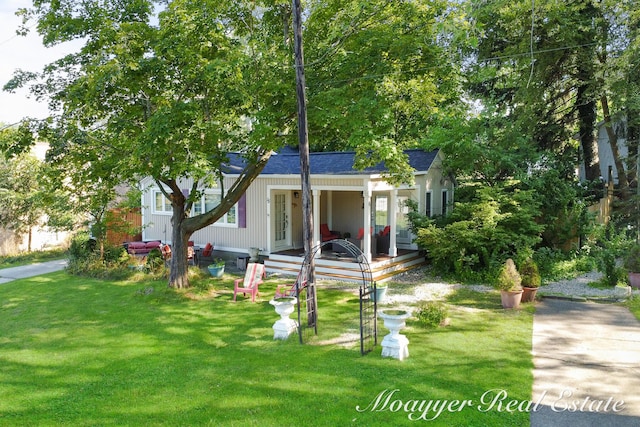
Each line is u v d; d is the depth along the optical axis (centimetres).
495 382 700
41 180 1426
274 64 1099
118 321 1063
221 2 1122
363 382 706
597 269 1485
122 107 1184
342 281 1448
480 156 1747
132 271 1573
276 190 1761
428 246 1500
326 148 2427
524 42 1655
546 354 816
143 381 730
